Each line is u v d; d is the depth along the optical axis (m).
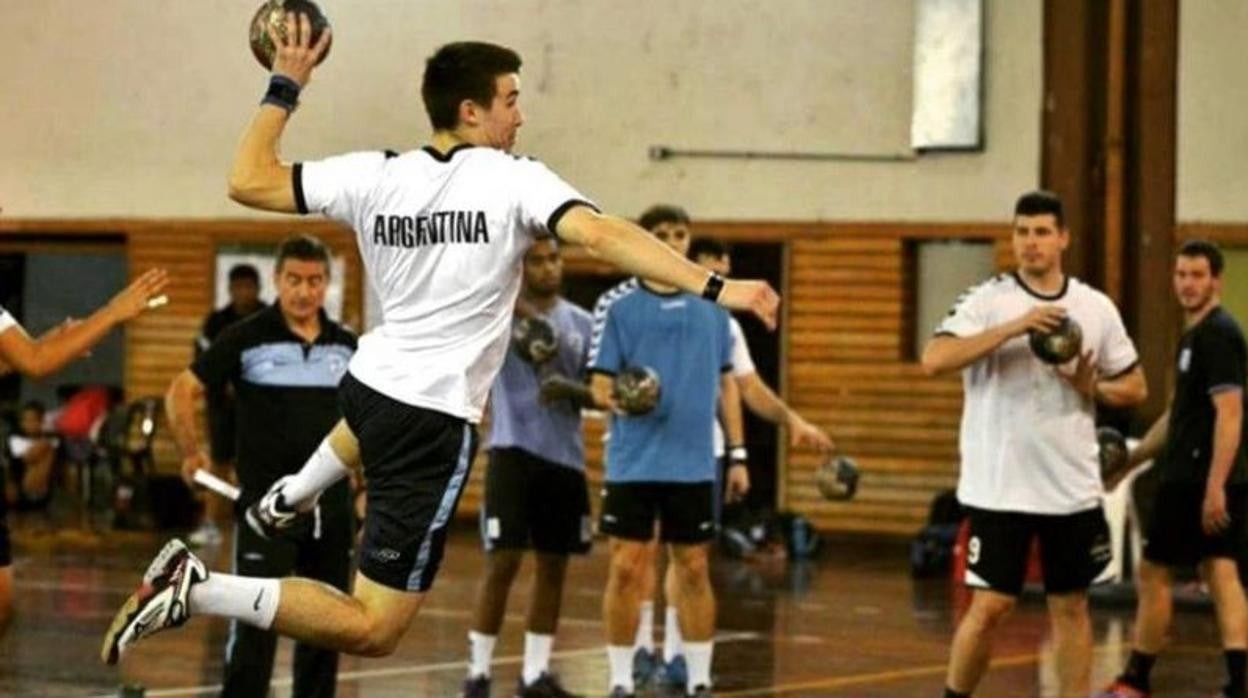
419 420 7.96
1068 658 11.54
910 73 26.28
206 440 27.00
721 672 15.35
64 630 16.66
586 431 27.28
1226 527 13.89
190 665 14.84
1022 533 11.41
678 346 13.20
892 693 14.43
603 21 27.34
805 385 26.86
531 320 13.30
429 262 7.95
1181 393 13.91
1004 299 11.49
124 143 29.69
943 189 26.20
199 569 7.82
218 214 29.27
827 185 26.69
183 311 29.45
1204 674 15.79
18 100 30.08
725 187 27.05
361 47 27.97
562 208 7.72
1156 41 24.08
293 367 10.96
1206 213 25.00
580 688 14.27
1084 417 11.45
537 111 27.55
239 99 29.20
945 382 26.25
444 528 8.05
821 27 26.62
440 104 8.07
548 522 13.49
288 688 13.83
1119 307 24.08
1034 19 25.70
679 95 27.14
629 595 13.38
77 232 29.89
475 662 13.57
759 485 26.89
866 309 26.56
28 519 26.95
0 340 9.35
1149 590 14.05
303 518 10.38
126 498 26.03
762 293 7.43
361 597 8.09
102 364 30.41
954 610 19.67
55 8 29.89
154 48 29.52
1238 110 24.89
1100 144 24.38
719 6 26.95
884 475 26.50
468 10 27.64
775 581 22.09
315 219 28.83
